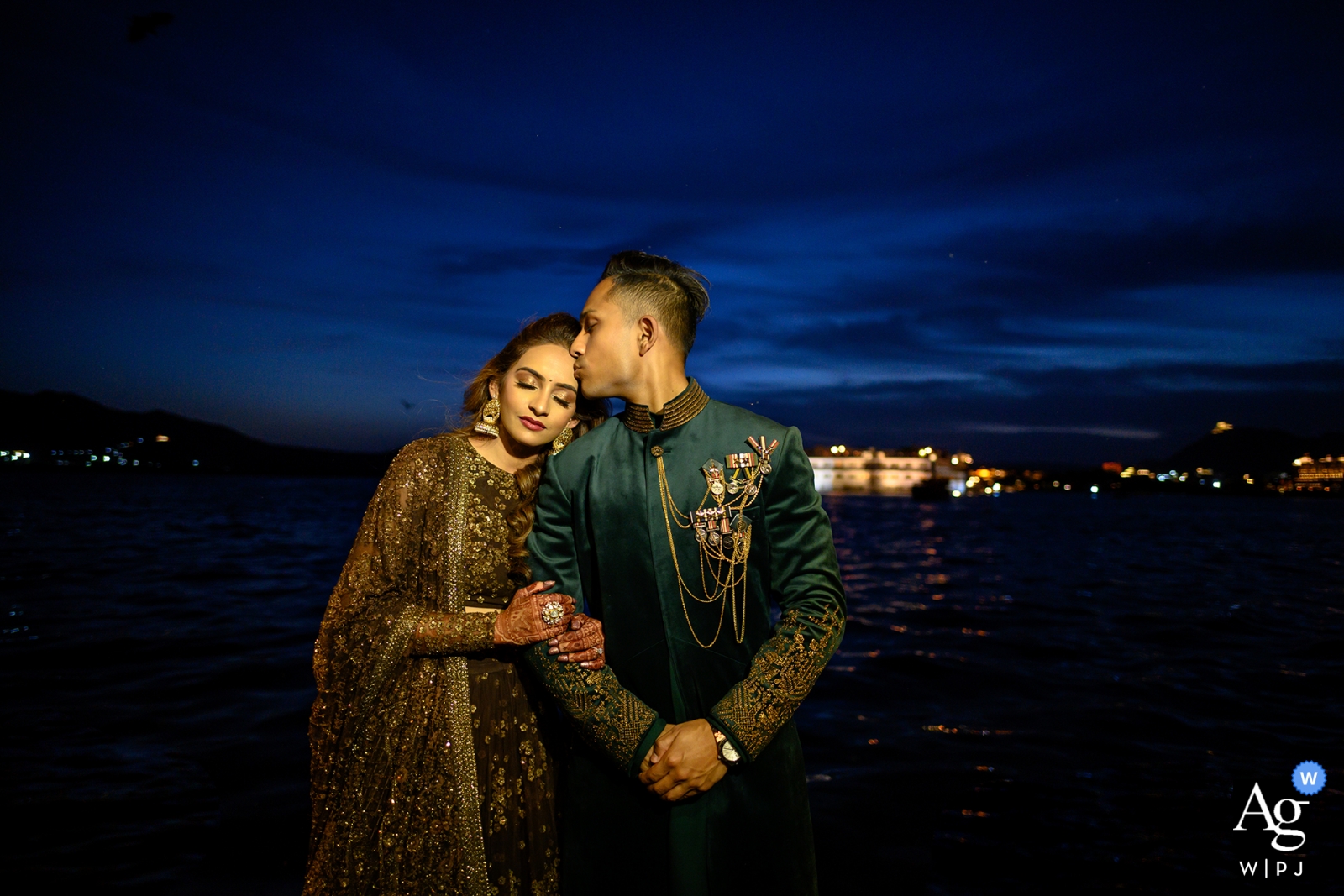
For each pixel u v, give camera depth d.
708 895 1.51
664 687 1.58
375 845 1.66
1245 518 58.69
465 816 1.69
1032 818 3.22
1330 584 14.69
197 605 9.01
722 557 1.56
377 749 1.69
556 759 1.90
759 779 1.54
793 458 1.59
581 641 1.52
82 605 8.77
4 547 15.20
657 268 1.66
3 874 2.56
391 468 1.85
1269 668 6.90
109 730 4.26
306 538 20.64
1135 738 4.57
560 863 1.84
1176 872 2.73
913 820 3.20
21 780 3.43
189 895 2.42
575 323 1.88
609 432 1.69
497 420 1.91
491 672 1.80
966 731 4.61
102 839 2.83
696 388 1.67
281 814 3.08
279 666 5.89
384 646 1.69
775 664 1.49
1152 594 12.79
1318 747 4.45
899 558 19.84
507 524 1.88
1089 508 83.00
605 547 1.60
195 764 3.69
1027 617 9.74
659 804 1.54
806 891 1.55
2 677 5.51
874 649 7.27
